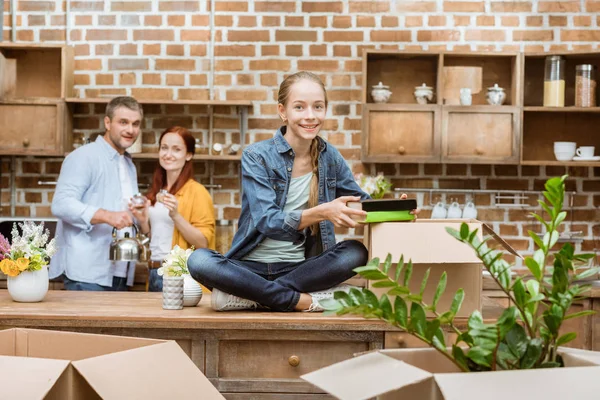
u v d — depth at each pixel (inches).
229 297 102.5
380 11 186.2
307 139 106.8
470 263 101.1
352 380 44.2
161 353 52.4
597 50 173.5
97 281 147.6
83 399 48.4
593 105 175.8
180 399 49.9
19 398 44.0
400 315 46.7
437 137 175.2
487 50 185.9
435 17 186.4
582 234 185.9
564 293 46.2
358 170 186.2
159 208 156.6
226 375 98.7
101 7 187.0
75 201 145.2
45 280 112.3
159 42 187.2
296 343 98.8
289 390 98.2
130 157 159.5
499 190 185.6
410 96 184.7
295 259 110.4
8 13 186.9
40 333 58.7
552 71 176.6
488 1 186.1
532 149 185.0
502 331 44.4
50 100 176.6
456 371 51.1
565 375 41.9
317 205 108.8
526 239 186.2
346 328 97.7
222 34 186.9
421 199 186.5
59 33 187.0
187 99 186.5
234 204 186.7
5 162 186.5
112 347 56.9
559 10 185.5
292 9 186.4
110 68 187.2
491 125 175.8
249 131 186.9
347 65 186.4
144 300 114.7
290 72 186.4
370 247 100.2
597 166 185.3
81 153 150.0
